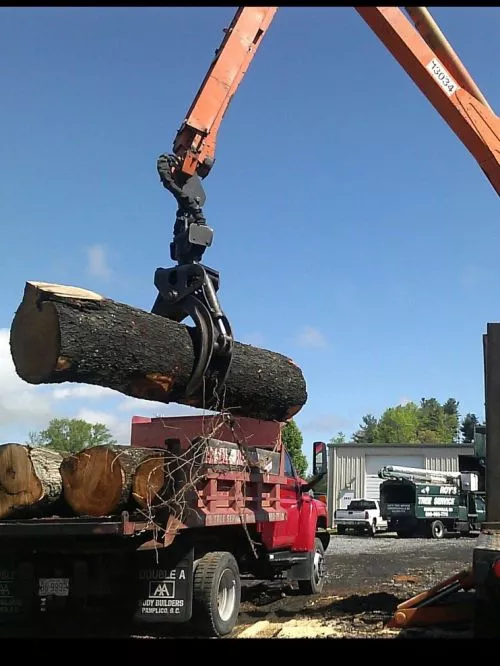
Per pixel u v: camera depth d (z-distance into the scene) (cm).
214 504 691
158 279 686
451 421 12256
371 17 782
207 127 720
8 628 747
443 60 812
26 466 660
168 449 676
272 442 887
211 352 663
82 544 654
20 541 664
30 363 579
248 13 759
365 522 2953
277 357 820
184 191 695
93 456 649
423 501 2695
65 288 588
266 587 1054
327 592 1031
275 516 837
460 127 805
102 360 591
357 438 12238
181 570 686
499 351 698
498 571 579
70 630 739
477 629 652
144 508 640
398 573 1296
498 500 682
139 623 734
